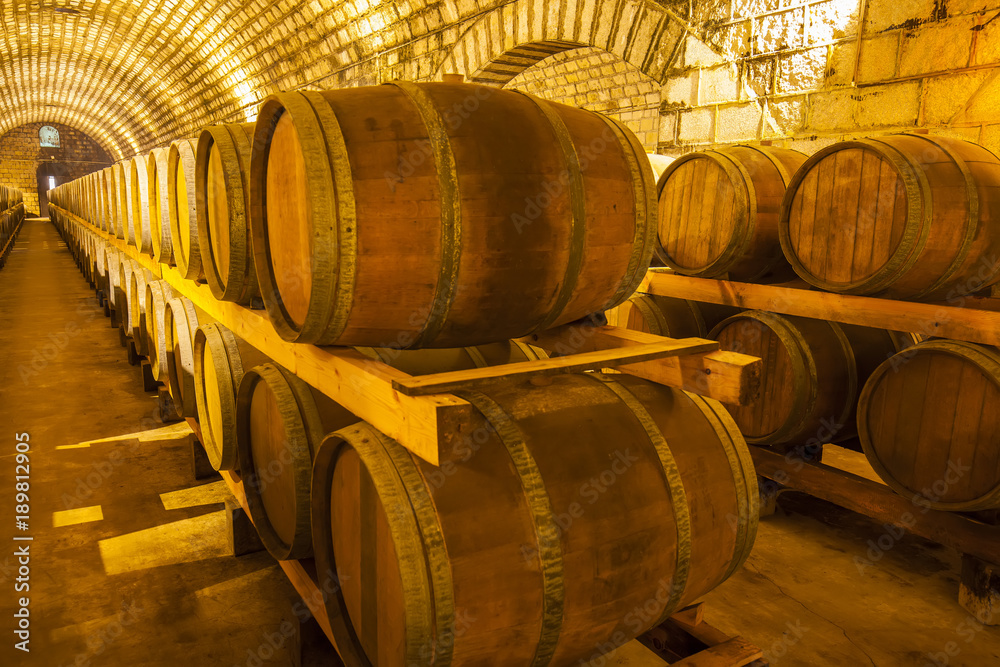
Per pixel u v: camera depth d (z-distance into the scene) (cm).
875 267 318
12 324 884
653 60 612
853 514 382
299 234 196
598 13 662
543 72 1320
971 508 277
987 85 394
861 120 460
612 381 218
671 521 193
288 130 200
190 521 358
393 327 192
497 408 189
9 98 3319
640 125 1203
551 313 211
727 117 552
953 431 288
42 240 2378
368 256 177
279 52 1585
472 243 184
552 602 172
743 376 186
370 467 166
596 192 205
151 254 520
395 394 167
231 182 256
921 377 301
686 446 205
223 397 289
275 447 252
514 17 790
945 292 325
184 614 276
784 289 364
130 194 633
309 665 237
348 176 174
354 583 196
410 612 157
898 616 281
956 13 404
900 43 433
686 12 572
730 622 274
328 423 233
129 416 531
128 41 2262
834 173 336
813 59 485
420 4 976
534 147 193
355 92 192
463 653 165
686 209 423
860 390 367
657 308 449
